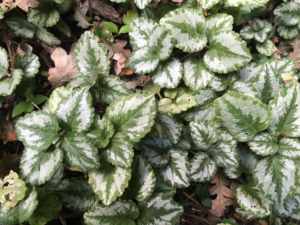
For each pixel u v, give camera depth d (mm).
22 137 166
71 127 174
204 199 253
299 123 216
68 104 175
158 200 203
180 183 216
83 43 200
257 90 238
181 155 220
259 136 220
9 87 193
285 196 208
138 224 194
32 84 213
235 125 219
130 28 234
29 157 170
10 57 220
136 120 182
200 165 228
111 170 184
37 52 240
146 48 234
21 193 164
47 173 164
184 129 251
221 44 233
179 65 243
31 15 219
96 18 259
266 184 213
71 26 254
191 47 230
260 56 295
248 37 289
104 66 203
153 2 274
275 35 312
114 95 208
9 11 230
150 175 203
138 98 185
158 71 241
